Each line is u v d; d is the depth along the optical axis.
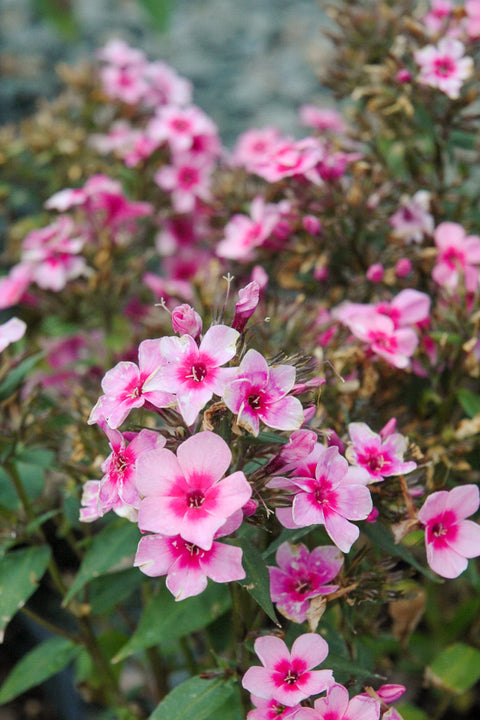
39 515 0.52
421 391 0.49
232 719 0.43
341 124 0.67
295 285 0.54
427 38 0.53
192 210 0.64
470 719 0.59
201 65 1.19
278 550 0.39
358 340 0.47
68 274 0.57
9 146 0.71
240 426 0.36
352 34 0.58
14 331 0.43
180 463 0.36
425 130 0.52
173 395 0.37
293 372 0.37
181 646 0.51
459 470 0.47
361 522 0.40
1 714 0.65
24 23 1.25
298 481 0.37
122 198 0.59
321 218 0.52
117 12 1.31
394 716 0.38
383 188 0.52
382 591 0.41
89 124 0.75
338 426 0.45
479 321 0.46
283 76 1.15
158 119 0.64
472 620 0.54
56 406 0.52
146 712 0.59
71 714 0.62
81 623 0.49
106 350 0.60
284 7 1.36
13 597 0.45
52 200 0.58
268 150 0.57
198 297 0.52
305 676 0.37
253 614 0.43
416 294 0.46
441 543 0.39
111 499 0.37
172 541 0.36
